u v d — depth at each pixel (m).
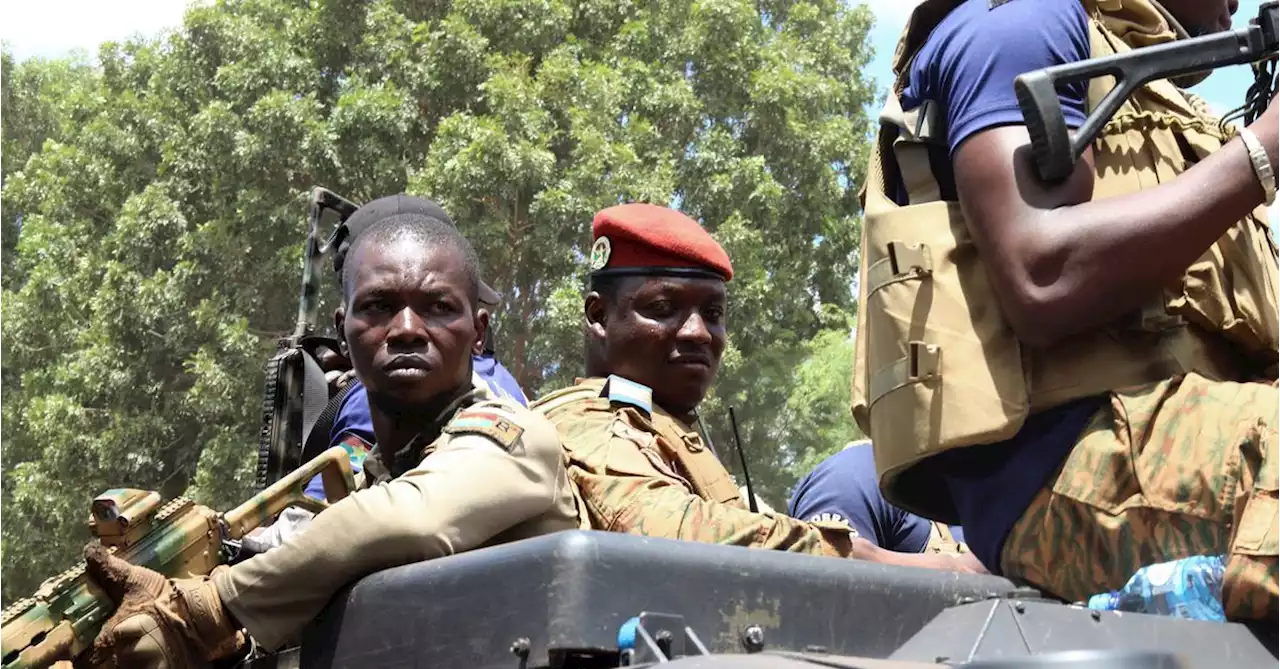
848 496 3.85
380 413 2.40
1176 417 1.92
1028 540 2.05
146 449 21.25
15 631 1.89
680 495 2.43
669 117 20.50
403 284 2.31
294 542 1.92
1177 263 1.91
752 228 20.20
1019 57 2.06
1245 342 2.08
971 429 2.00
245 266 21.17
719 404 17.95
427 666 1.63
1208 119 2.20
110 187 24.11
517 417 2.07
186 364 20.11
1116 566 1.94
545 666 1.48
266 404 3.86
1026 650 1.53
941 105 2.18
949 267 2.08
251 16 24.17
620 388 2.84
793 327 20.66
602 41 22.17
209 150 21.56
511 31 21.34
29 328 23.89
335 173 20.17
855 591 1.64
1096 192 2.05
